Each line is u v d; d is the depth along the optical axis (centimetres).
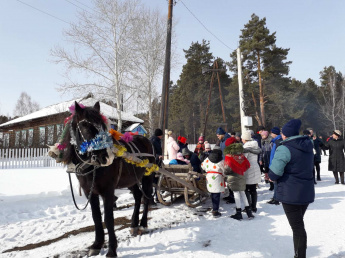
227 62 3466
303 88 5141
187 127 4350
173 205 711
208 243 447
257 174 634
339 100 4872
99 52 1948
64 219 602
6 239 485
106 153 354
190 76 4425
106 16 1931
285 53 3303
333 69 6028
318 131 5138
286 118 3962
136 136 586
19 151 1608
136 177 499
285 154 346
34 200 734
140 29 2059
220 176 605
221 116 4162
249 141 657
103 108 2477
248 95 3566
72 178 1099
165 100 1354
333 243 432
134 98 2180
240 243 444
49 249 435
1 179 1069
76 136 370
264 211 648
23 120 2762
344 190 841
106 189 401
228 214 627
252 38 3231
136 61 2059
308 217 580
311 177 354
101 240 414
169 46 1387
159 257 392
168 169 687
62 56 1852
